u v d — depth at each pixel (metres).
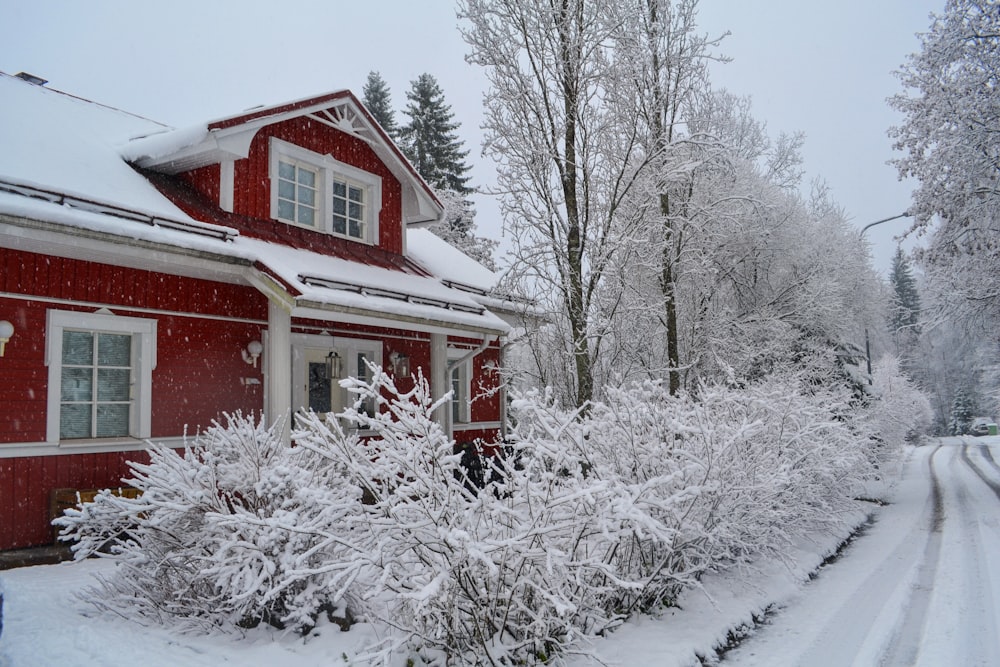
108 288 8.99
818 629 5.84
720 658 5.19
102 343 9.05
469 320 12.75
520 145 10.82
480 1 10.66
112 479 8.84
